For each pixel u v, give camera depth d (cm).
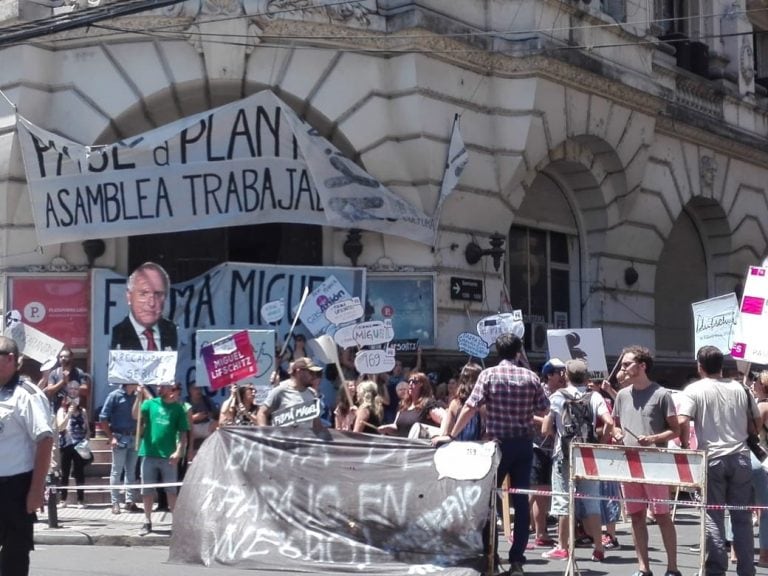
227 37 1727
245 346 1457
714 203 2478
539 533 1348
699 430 1044
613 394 1574
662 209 2300
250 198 1733
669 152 2327
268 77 1753
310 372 1216
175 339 1728
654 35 2202
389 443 1123
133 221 1720
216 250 1861
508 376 1093
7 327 1697
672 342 2445
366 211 1756
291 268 1786
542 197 2111
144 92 1741
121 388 1571
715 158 2467
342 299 1628
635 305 2245
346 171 1747
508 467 1097
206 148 1719
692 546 1365
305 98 1764
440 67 1817
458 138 1812
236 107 1709
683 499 1714
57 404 1623
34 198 1712
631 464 1011
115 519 1515
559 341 1620
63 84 1759
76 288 1756
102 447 1711
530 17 1894
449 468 1089
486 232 1905
